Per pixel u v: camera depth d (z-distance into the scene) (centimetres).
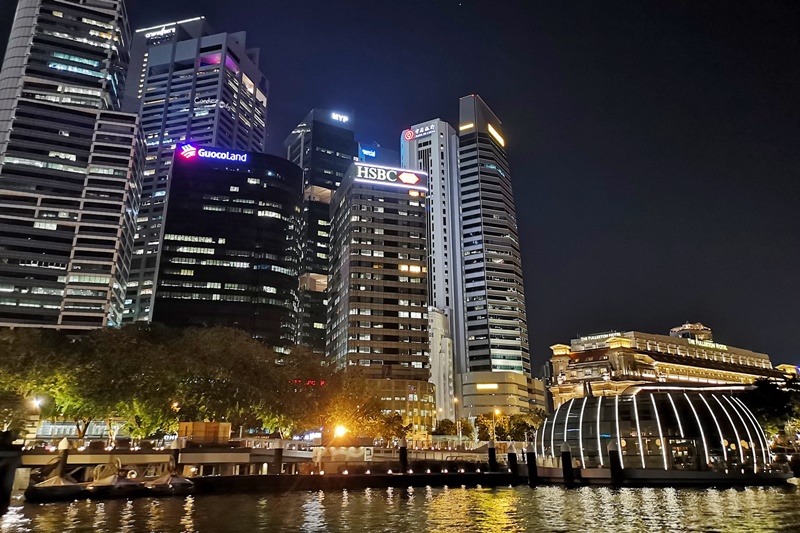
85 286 17488
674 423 8062
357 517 4822
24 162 17938
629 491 7050
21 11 19975
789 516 4803
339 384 11569
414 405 19188
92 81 19962
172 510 5231
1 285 16738
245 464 8750
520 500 6106
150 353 8938
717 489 7269
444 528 4247
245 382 9512
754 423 8450
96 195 18400
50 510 5194
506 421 19462
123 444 9806
